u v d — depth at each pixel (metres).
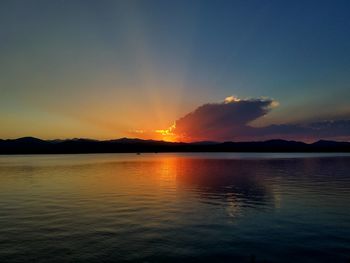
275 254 17.75
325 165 100.69
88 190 43.44
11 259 17.06
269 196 37.28
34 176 67.50
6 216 26.92
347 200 34.28
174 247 18.92
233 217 26.38
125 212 28.38
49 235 21.27
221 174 69.38
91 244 19.42
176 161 144.62
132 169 88.75
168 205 31.67
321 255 17.53
